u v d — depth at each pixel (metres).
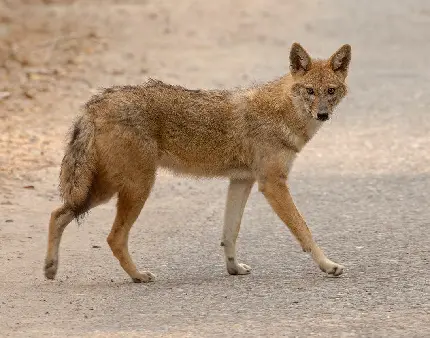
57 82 25.75
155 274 12.70
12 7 37.84
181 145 12.77
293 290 11.61
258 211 16.09
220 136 12.83
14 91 24.42
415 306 10.73
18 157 18.80
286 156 12.82
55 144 19.83
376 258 13.08
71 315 10.76
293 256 13.45
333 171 18.64
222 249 13.98
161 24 36.16
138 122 12.36
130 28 35.03
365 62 29.88
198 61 29.78
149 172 12.47
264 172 12.80
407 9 40.16
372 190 17.20
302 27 36.16
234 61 29.84
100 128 12.22
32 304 11.21
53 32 33.03
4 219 15.27
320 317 10.40
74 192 12.20
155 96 12.59
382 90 26.09
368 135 21.41
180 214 15.95
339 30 35.50
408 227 14.76
